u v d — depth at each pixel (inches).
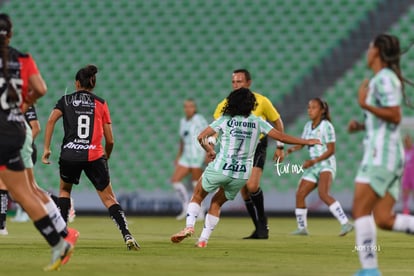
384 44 826.8
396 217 842.8
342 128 3139.8
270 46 3412.9
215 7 3560.5
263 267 987.9
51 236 892.0
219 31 3489.2
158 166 3166.8
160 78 3390.7
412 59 3272.6
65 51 3523.6
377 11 3449.8
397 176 828.6
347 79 3275.1
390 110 798.5
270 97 3270.2
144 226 2145.7
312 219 2667.3
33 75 880.3
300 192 1781.5
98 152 1254.9
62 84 3435.0
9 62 862.5
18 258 1087.6
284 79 3307.1
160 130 3255.4
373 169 810.2
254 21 3494.1
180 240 1341.0
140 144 3223.4
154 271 918.4
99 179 1255.5
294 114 3213.6
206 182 1291.8
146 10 3595.0
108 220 2460.6
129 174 3157.0
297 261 1087.6
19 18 3651.6
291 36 3430.1
